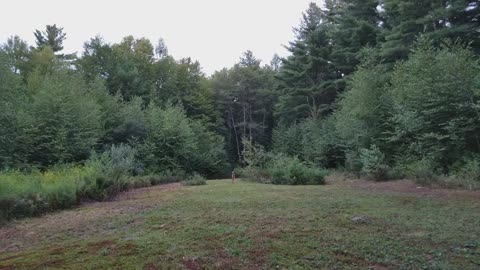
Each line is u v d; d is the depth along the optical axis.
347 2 30.81
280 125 40.22
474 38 18.56
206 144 36.03
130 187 15.33
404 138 16.48
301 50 35.31
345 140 21.72
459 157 13.58
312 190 12.30
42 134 20.59
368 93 18.86
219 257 4.24
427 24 19.78
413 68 15.20
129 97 38.09
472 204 8.20
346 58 30.84
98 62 38.91
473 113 13.04
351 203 8.70
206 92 48.75
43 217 8.55
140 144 27.23
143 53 45.97
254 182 18.48
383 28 26.52
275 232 5.59
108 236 5.73
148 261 4.09
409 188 11.97
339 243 4.86
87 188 11.39
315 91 34.69
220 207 8.65
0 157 17.75
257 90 49.66
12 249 5.36
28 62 33.03
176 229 6.03
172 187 16.77
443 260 4.11
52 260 4.23
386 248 4.60
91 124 23.62
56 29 44.72
